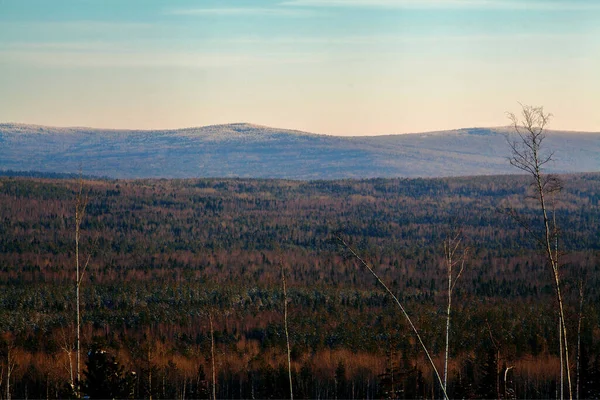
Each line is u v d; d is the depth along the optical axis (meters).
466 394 161.25
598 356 163.00
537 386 188.38
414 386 184.25
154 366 180.88
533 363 191.00
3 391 163.88
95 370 110.31
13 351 187.38
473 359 183.62
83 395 107.88
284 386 193.12
